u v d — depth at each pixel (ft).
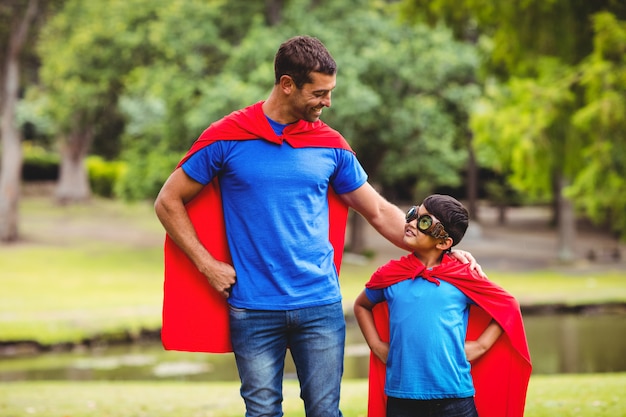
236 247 9.80
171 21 68.13
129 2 72.18
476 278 9.75
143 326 40.40
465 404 9.57
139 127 91.97
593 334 37.60
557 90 32.81
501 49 34.35
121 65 72.95
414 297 9.76
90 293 51.88
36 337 37.83
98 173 124.67
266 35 64.18
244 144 9.63
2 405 19.63
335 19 67.26
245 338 9.75
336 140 9.95
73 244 79.46
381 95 63.52
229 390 22.58
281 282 9.57
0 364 34.53
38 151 132.26
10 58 78.69
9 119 79.20
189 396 21.20
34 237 82.94
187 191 9.86
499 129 36.22
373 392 10.44
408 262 9.99
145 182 67.15
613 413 15.66
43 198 119.03
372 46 64.90
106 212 106.63
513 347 9.84
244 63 64.13
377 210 10.41
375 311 10.57
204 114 59.62
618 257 68.69
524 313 44.34
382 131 63.77
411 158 66.64
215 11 69.10
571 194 34.37
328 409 9.77
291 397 20.80
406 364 9.65
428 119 64.28
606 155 32.12
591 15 29.78
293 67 9.30
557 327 39.91
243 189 9.64
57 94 77.10
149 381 30.22
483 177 117.91
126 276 61.05
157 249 77.46
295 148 9.65
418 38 65.26
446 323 9.62
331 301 9.82
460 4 35.06
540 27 31.17
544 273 60.80
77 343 38.29
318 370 9.75
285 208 9.57
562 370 30.01
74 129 93.25
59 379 31.01
